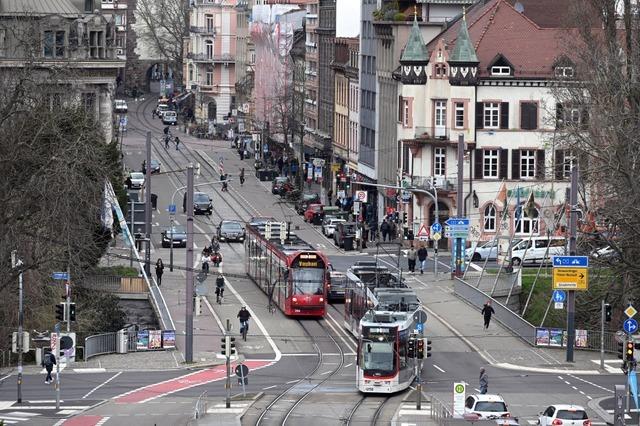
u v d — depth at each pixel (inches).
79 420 6501.0
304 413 6658.5
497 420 5935.0
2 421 6072.8
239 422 6397.6
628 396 6599.4
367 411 6717.5
